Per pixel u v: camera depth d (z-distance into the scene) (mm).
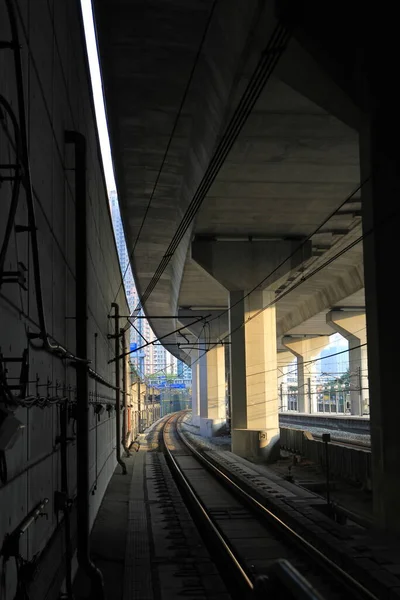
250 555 12328
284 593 3432
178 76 18328
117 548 12898
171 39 16484
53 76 8898
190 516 16844
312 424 68875
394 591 8953
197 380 79375
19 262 6043
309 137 20281
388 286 15312
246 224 30672
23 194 6398
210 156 20672
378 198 15359
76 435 10578
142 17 15711
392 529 14453
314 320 70250
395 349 15266
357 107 15422
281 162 22469
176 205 29547
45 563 7074
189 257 35125
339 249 36500
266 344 34469
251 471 26594
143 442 52719
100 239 19047
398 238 15461
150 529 14805
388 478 14867
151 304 57938
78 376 10406
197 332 62750
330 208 28031
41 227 7551
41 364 7379
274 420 34812
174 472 29219
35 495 6918
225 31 14984
